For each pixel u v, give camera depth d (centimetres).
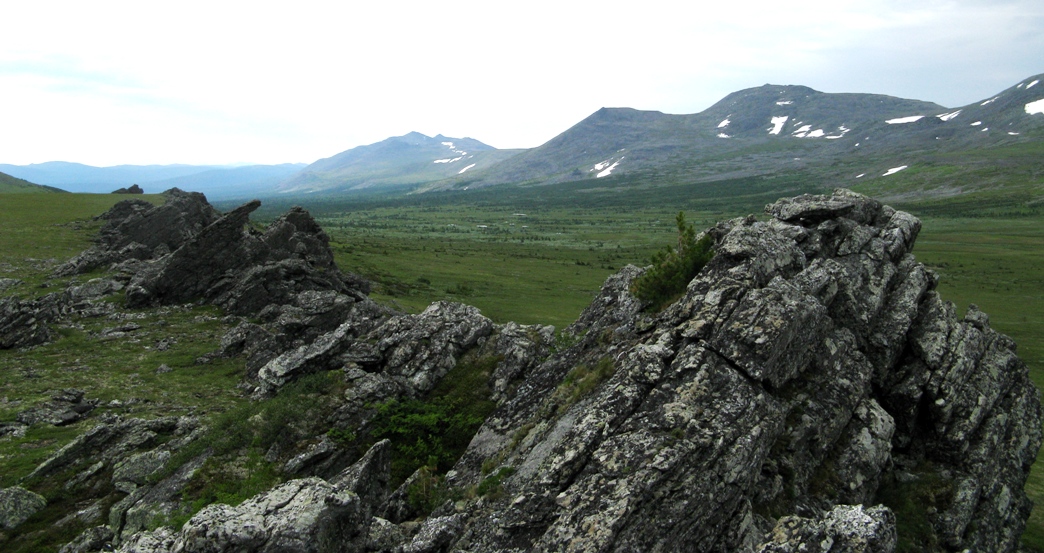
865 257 3180
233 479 2791
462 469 2653
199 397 4650
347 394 3319
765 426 2180
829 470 2486
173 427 3838
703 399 2184
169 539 1712
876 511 1803
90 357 5519
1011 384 3281
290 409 3178
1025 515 3016
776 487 2273
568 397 2642
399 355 3684
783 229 3259
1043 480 4641
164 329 6444
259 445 3009
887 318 3012
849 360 2791
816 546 1752
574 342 3566
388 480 2505
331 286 7638
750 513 2070
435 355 3678
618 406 2222
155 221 9862
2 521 2852
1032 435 3183
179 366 5409
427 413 3241
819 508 2319
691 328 2438
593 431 2142
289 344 5544
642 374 2325
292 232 8812
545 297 12356
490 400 3397
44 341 5822
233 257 7681
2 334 5734
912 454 2847
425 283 12712
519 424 2772
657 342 2459
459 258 18375
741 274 2625
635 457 1994
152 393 4694
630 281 3819
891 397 2881
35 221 10775
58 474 3297
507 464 2447
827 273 2917
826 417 2531
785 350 2420
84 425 4025
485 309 10544
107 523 2825
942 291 14238
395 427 3119
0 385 4688
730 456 2033
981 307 12462
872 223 3484
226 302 7200
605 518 1856
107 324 6494
